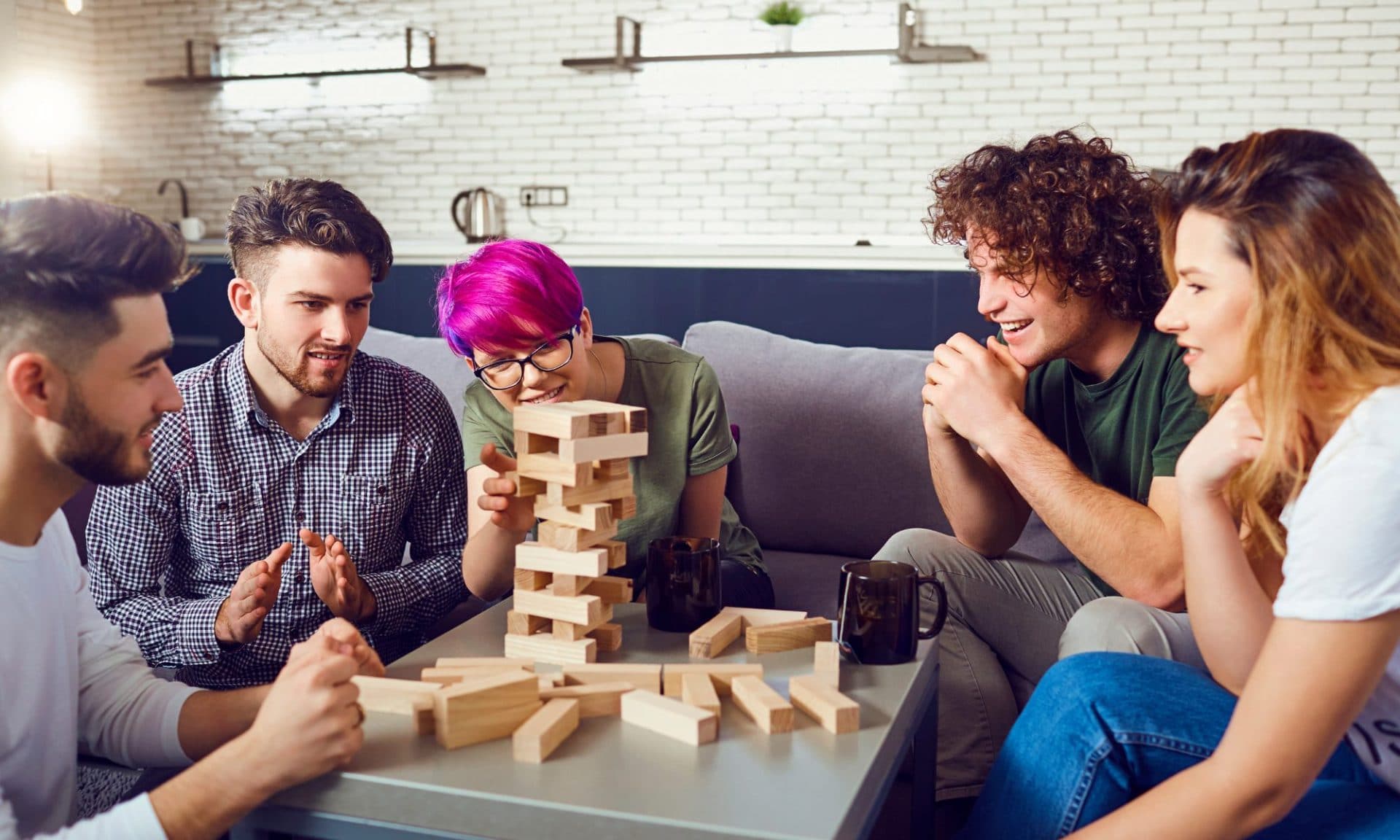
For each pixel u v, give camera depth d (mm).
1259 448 992
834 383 2244
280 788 866
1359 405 876
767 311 3975
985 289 1504
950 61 5289
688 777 866
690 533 1769
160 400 971
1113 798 1046
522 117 5930
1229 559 1053
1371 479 837
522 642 1134
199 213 6480
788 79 5555
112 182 6602
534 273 1360
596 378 1655
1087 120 5176
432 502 1690
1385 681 956
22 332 883
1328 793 1038
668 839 796
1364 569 834
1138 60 5078
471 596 2039
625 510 1196
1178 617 1346
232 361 1562
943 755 1536
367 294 1486
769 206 5664
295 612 1576
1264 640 1049
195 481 1532
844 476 2209
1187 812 878
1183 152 5070
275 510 1577
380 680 1023
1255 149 941
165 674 1544
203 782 857
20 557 993
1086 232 1419
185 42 6355
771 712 950
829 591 2014
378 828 871
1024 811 1082
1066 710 1077
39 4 6152
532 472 1125
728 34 5613
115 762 1220
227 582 1583
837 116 5516
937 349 1496
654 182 5797
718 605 1254
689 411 1703
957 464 1597
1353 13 4777
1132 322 1516
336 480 1591
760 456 2258
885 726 972
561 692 996
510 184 6000
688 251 4234
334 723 863
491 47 5922
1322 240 886
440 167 6090
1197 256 967
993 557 1657
